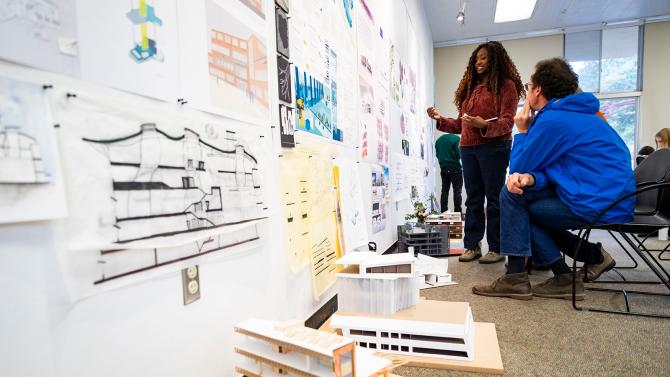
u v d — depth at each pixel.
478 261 2.44
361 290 1.14
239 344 0.78
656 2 5.38
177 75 0.68
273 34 1.07
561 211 1.54
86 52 0.51
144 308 0.59
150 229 0.60
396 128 3.02
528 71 6.57
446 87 7.03
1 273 0.41
